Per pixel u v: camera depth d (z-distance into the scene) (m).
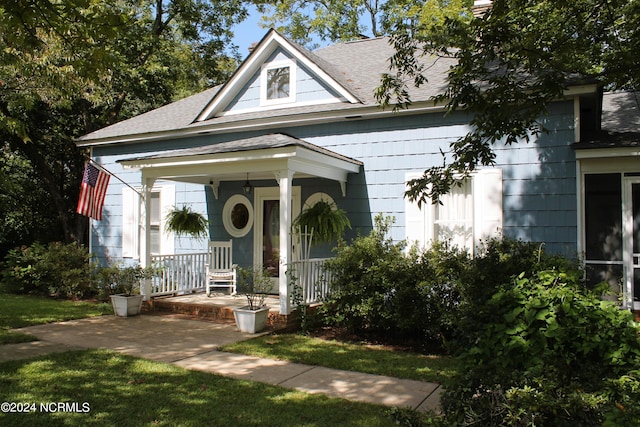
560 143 8.16
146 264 9.96
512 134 5.98
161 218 12.46
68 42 6.05
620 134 8.53
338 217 8.91
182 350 6.83
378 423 4.23
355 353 6.86
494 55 5.94
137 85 16.84
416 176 9.33
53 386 5.14
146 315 9.51
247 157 8.51
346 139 10.08
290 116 10.34
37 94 11.06
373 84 10.75
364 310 7.64
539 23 6.93
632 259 7.92
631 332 3.28
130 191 12.87
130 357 6.38
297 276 8.57
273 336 7.88
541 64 6.17
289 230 8.40
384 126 9.70
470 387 3.43
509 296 3.70
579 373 3.28
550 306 3.50
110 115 17.38
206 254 11.15
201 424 4.20
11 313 9.52
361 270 7.98
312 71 10.76
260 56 11.29
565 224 8.09
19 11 5.22
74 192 17.19
